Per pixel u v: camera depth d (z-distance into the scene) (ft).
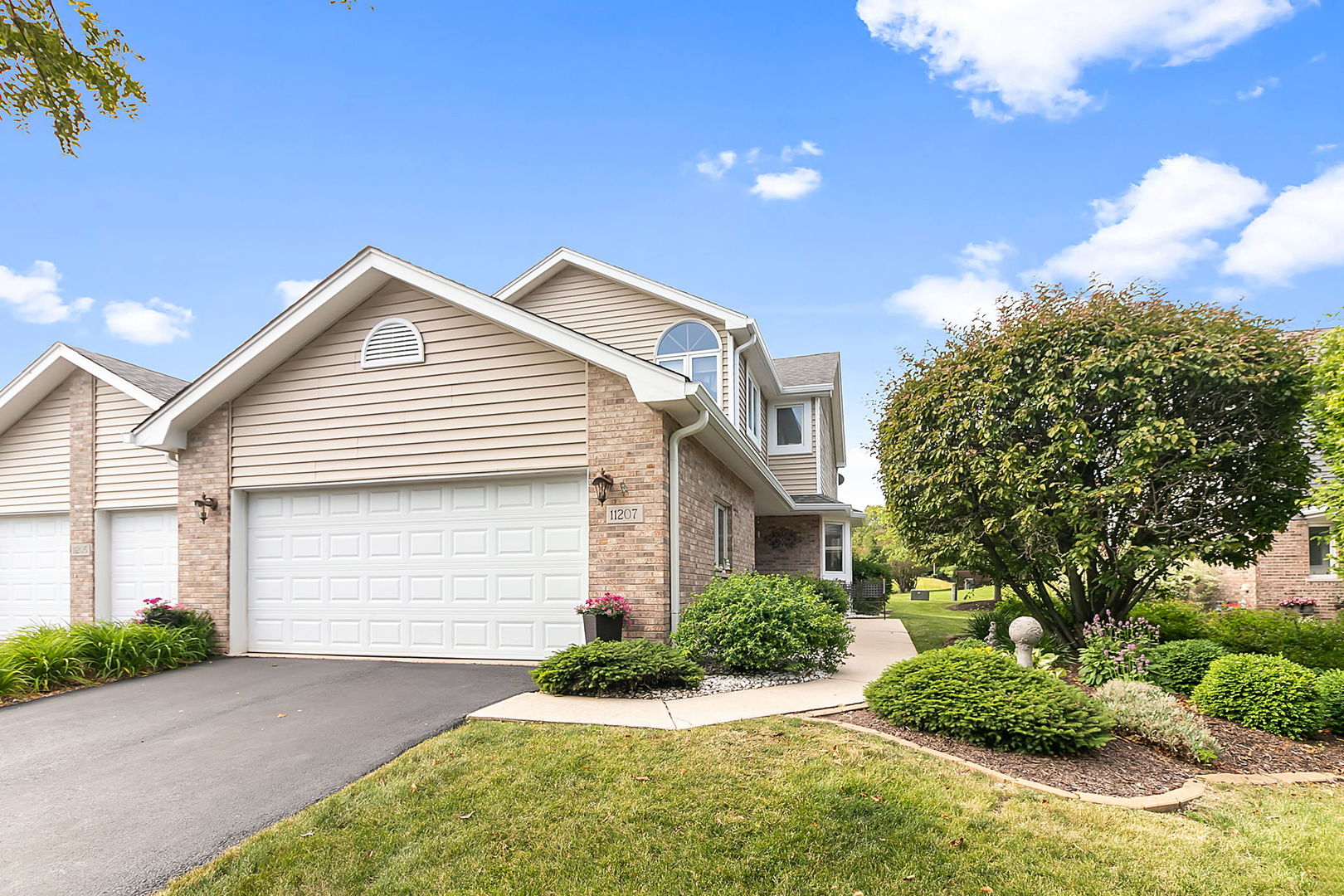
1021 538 29.96
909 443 32.17
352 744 18.24
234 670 28.50
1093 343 28.27
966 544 31.40
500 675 26.43
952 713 18.10
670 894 11.27
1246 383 26.76
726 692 23.38
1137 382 26.78
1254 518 28.09
